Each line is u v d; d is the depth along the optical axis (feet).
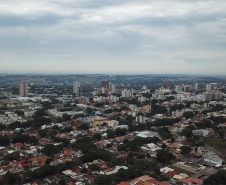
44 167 655.35
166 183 563.89
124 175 633.61
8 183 592.60
